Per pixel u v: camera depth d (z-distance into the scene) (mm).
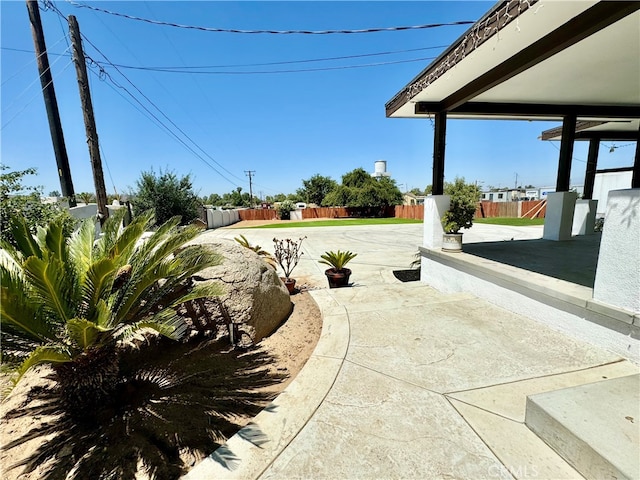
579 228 6352
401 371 2100
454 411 1682
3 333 1850
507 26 2479
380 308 3389
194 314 3076
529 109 4852
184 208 12695
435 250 4512
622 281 2096
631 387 1631
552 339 2492
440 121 4484
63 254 2320
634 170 2963
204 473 1352
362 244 11195
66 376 2023
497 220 18656
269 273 3674
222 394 2293
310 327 3539
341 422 1627
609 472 1164
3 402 2230
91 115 6074
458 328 2785
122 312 2170
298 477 1308
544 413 1438
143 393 2314
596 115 5086
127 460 1704
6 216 4543
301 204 37375
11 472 1658
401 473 1303
